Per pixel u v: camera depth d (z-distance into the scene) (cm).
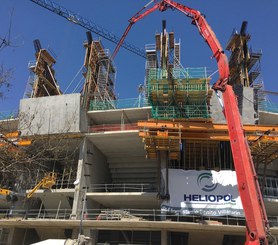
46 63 5662
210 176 3597
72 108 4141
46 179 3850
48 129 4053
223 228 3269
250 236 1582
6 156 1463
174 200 3503
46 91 5434
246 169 1788
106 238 3950
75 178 4266
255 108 4319
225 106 2148
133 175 4800
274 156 3594
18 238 3853
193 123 3453
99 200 4094
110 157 4731
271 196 3731
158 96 3456
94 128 4381
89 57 5144
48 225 3650
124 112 4438
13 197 4031
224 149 3994
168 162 3722
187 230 3434
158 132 3288
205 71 3434
